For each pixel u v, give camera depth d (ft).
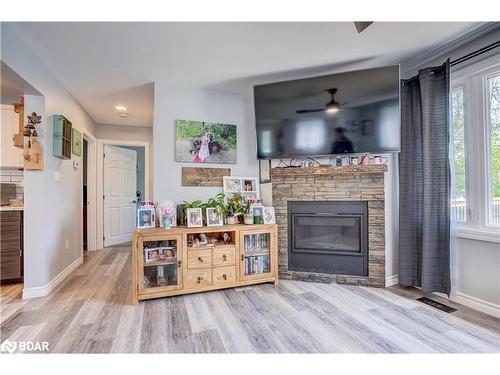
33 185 8.36
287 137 9.63
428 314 7.21
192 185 10.12
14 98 10.64
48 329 6.39
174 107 9.98
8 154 10.04
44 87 8.43
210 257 8.69
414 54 8.23
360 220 9.48
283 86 9.50
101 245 15.11
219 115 10.64
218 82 9.93
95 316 7.05
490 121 7.30
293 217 10.16
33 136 8.23
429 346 5.76
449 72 7.63
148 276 8.33
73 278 10.10
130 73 9.09
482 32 7.06
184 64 8.50
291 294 8.60
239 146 10.91
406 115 8.87
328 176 9.78
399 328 6.48
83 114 12.65
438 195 8.11
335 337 6.09
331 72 9.34
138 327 6.50
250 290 8.96
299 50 7.81
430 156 8.09
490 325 6.63
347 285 9.39
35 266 8.34
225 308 7.55
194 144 10.18
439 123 8.03
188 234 8.79
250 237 9.50
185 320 6.85
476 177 7.52
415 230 8.79
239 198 9.98
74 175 11.28
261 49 7.70
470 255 7.66
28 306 7.63
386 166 8.96
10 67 6.50
